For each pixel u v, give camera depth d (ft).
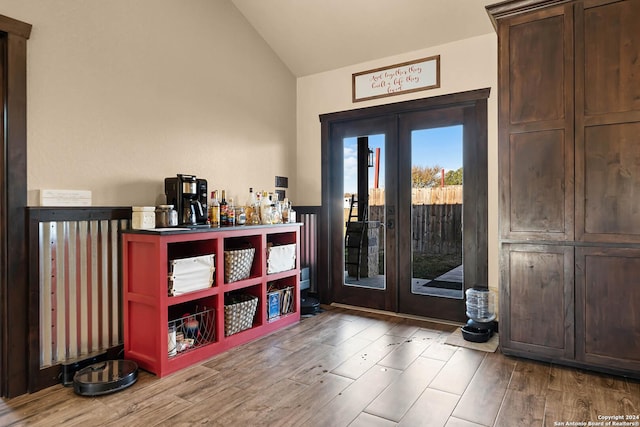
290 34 13.05
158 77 10.02
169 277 8.46
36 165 7.73
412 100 12.34
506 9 8.93
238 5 12.32
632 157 7.84
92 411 6.89
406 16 11.36
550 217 8.67
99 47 8.77
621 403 7.04
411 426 6.38
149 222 8.89
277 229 11.44
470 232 11.69
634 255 7.86
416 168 12.57
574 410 6.81
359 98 13.44
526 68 8.85
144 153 9.69
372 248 13.47
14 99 7.38
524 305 9.02
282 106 14.21
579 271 8.39
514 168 9.04
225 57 11.92
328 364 8.89
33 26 7.68
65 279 8.14
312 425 6.43
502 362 8.93
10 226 7.34
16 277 7.43
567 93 8.41
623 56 7.88
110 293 8.92
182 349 8.93
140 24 9.60
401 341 10.36
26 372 7.57
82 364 8.28
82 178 8.46
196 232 8.93
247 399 7.30
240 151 12.43
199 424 6.48
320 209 14.33
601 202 8.15
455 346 9.97
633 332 7.90
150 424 6.47
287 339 10.56
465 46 11.48
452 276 12.03
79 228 8.36
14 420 6.61
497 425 6.38
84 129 8.50
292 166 14.74
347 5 11.55
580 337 8.42
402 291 12.87
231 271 9.99
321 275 14.35
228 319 9.91
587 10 8.18
